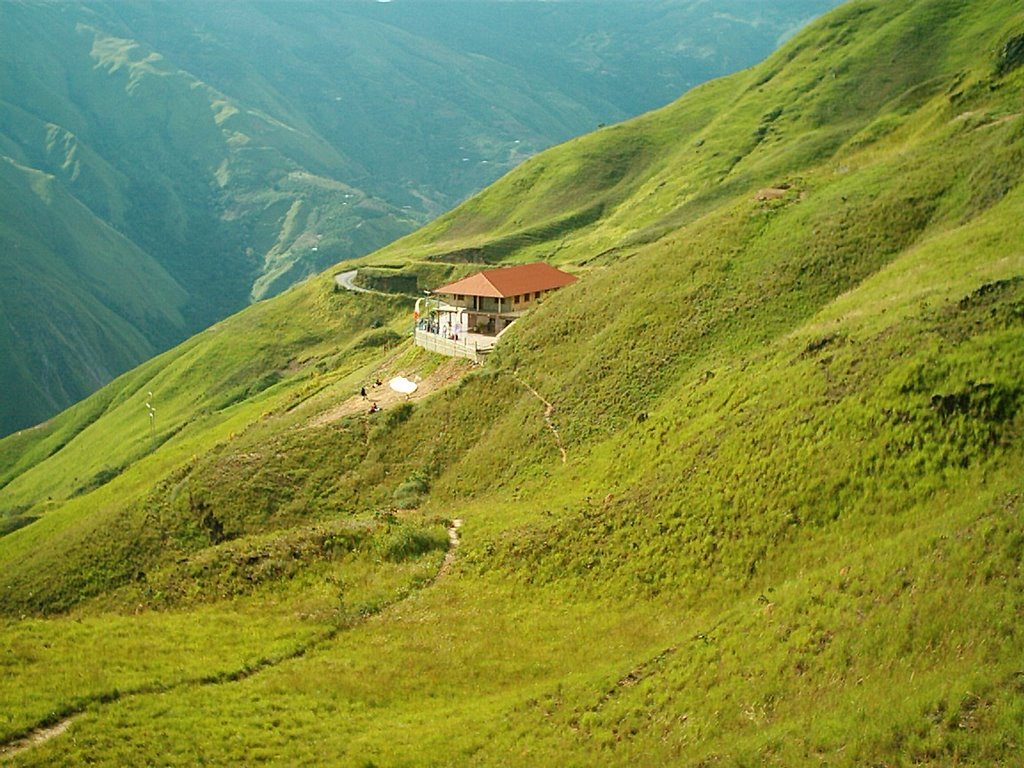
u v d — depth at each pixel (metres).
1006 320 33.44
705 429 40.91
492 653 30.11
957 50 151.50
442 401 65.44
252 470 63.38
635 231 139.75
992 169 55.97
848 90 156.50
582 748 22.42
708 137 171.88
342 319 154.50
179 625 33.34
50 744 22.84
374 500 57.94
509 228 189.38
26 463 173.25
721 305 58.56
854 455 31.45
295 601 37.31
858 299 48.06
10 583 58.94
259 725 24.91
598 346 61.66
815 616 23.66
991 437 28.75
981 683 18.14
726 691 22.53
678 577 32.16
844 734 18.50
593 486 43.94
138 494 69.12
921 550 23.91
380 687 27.89
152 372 181.75
